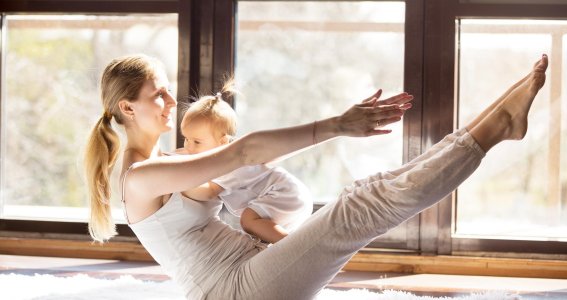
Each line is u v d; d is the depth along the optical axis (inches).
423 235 137.4
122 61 77.8
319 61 141.9
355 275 131.0
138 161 75.7
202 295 73.8
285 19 142.3
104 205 77.7
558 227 136.5
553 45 135.8
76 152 150.8
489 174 138.1
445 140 71.8
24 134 152.3
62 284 114.3
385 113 66.5
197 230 75.5
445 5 135.9
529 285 123.7
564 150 136.1
